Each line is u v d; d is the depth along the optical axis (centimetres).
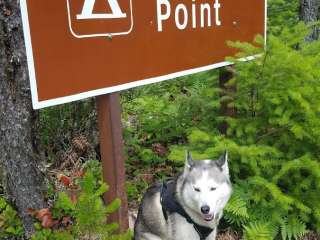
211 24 456
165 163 531
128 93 641
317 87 418
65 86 288
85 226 269
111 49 324
